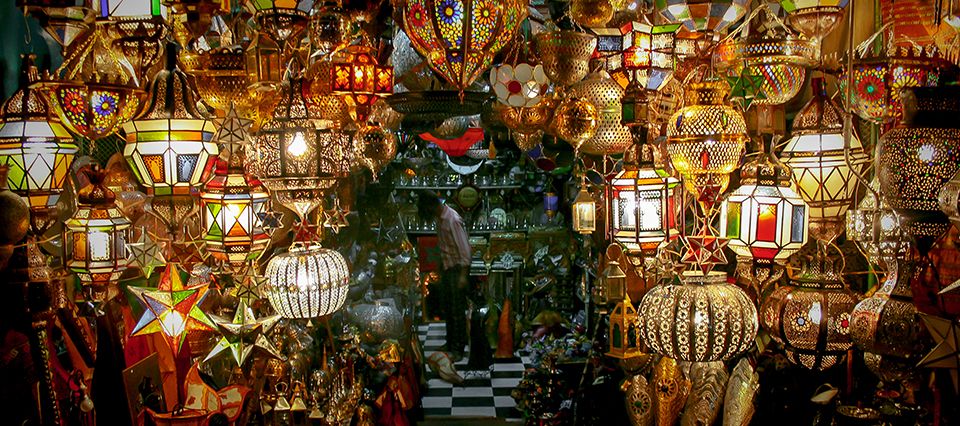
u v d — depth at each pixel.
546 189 5.48
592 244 4.02
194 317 2.39
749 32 2.21
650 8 2.35
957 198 1.37
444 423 4.32
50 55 2.57
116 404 2.21
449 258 5.07
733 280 2.63
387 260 4.22
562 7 2.60
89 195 2.12
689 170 2.04
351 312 3.89
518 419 4.37
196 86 2.18
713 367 2.57
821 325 2.02
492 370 5.12
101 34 1.89
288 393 2.85
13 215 1.78
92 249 2.12
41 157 1.92
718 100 2.02
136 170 2.19
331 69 2.35
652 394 2.71
